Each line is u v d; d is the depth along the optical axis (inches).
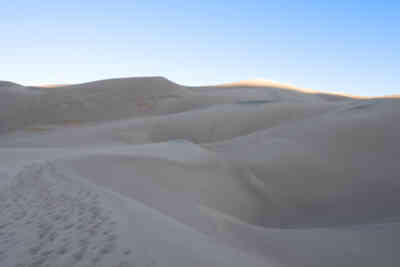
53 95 2044.8
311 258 179.9
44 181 280.8
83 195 222.5
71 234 154.9
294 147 494.0
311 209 356.5
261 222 331.0
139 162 354.6
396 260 179.6
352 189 374.9
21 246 152.0
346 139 483.2
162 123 1330.0
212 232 194.5
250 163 455.8
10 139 1446.9
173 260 121.6
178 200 273.1
